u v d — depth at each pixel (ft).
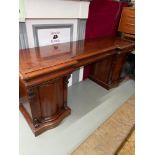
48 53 4.68
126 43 6.66
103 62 7.30
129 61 8.60
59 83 4.60
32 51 4.78
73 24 6.03
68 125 5.29
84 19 6.22
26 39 4.82
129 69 8.79
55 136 4.81
